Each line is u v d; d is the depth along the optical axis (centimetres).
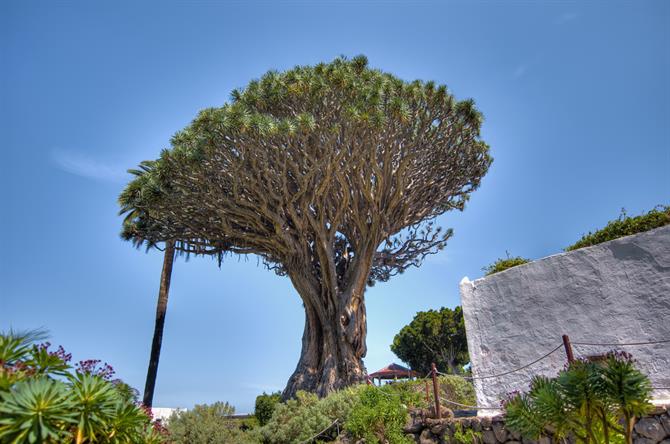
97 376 473
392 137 1955
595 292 875
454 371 4034
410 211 2328
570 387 548
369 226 2183
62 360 480
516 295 1004
